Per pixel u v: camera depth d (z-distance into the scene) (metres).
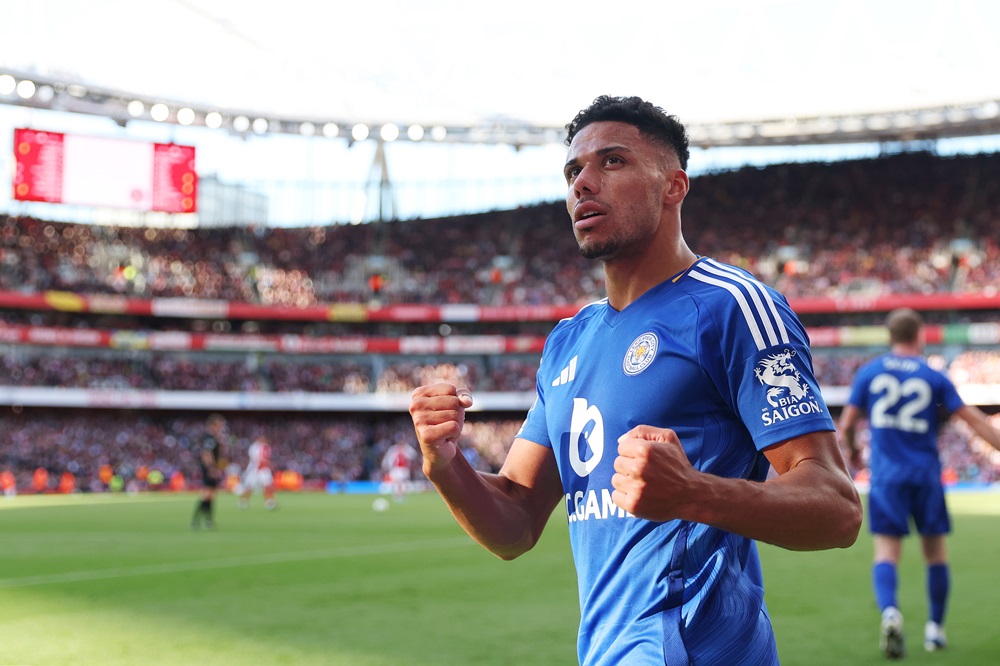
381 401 54.03
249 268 59.03
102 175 39.84
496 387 56.88
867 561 13.20
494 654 7.00
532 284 58.62
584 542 2.65
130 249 57.09
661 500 2.04
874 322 54.41
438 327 60.31
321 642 7.48
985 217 53.50
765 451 2.36
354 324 60.03
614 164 2.68
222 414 56.50
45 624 8.30
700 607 2.42
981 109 45.62
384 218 63.81
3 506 30.53
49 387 49.66
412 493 43.97
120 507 29.84
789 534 2.13
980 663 6.57
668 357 2.50
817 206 57.34
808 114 45.53
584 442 2.65
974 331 49.22
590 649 2.60
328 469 51.62
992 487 43.38
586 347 2.79
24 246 53.72
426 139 51.19
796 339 2.44
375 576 11.88
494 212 63.91
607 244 2.65
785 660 6.73
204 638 7.64
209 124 47.81
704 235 57.34
